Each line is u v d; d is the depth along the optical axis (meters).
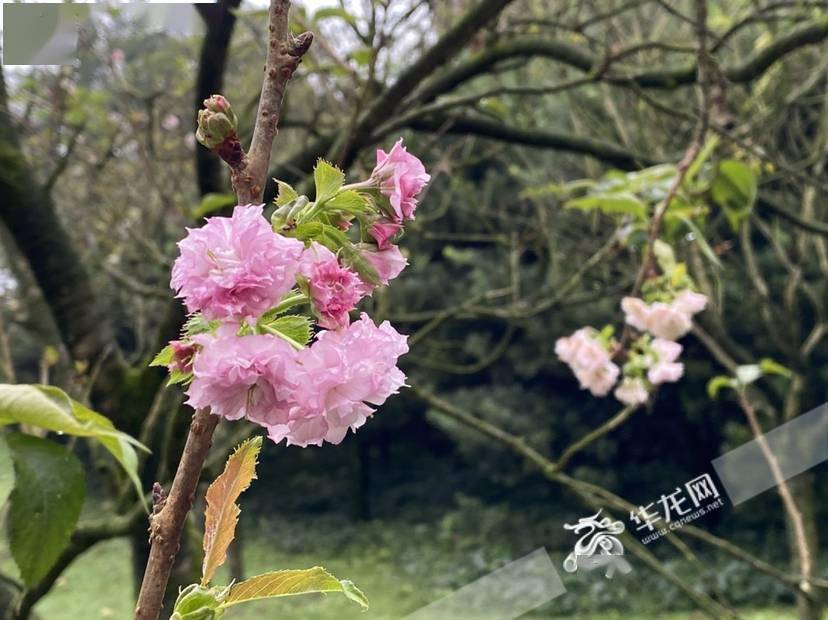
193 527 1.20
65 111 1.85
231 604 0.36
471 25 1.23
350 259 0.37
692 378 4.49
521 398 4.98
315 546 5.20
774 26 2.12
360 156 1.33
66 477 0.43
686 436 4.84
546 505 5.04
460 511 4.98
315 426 0.35
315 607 4.01
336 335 0.35
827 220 2.50
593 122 2.55
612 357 1.34
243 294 0.32
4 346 1.34
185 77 2.25
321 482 6.40
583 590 3.36
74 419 0.42
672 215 1.35
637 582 3.56
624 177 1.45
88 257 1.96
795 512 1.65
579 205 1.37
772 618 3.50
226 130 0.35
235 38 2.10
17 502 0.43
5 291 2.01
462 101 1.47
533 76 2.77
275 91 0.36
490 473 4.95
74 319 1.21
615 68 1.67
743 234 2.44
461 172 2.52
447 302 5.05
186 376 0.35
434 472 6.20
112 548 5.03
